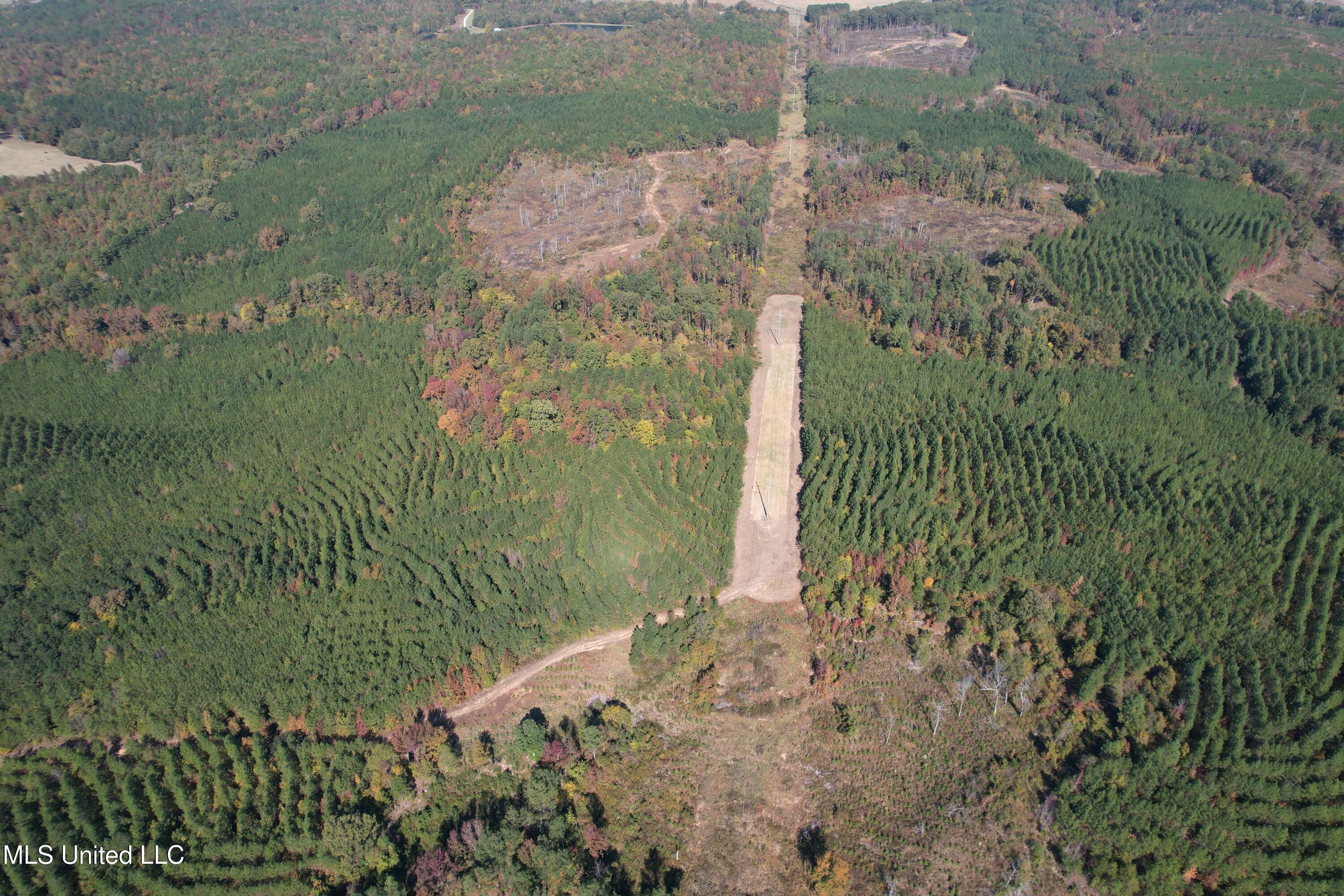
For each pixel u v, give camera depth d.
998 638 137.62
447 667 139.50
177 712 133.75
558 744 129.50
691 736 133.75
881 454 168.50
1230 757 118.06
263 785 125.31
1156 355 189.00
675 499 164.25
